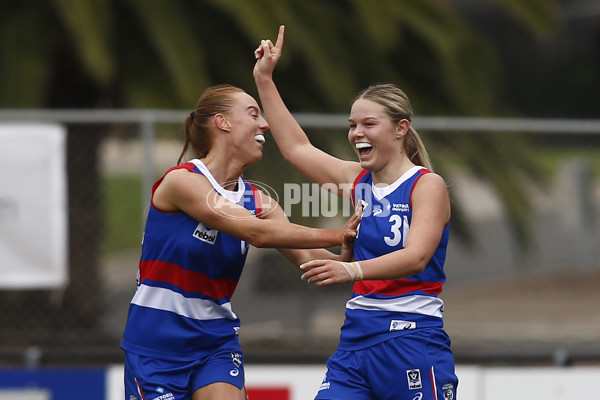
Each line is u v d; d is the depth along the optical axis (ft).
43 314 85.66
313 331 85.35
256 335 84.69
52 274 70.23
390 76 95.91
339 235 39.11
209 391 41.09
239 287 86.48
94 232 84.99
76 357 71.36
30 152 69.51
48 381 67.92
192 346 41.50
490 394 67.36
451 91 95.30
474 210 170.91
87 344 84.48
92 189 84.48
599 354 70.85
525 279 109.70
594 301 102.83
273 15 81.05
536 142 93.97
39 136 69.51
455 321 96.02
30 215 69.72
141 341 41.50
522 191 92.89
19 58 83.35
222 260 41.01
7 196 69.46
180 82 81.10
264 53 45.06
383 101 40.32
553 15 97.55
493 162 91.56
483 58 97.40
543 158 95.40
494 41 369.50
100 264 86.17
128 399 42.80
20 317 85.66
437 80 98.17
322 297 87.30
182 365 41.39
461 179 101.96
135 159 86.33
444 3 96.63
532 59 371.56
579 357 71.00
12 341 84.33
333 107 91.71
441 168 90.33
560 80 369.91
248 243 40.93
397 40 92.43
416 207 39.58
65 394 67.92
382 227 40.42
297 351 82.69
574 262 104.22
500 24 367.66
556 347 84.79
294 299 86.17
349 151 82.89
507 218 96.07
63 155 69.97
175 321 41.22
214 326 41.98
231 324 42.75
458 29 93.35
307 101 92.79
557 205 100.94
